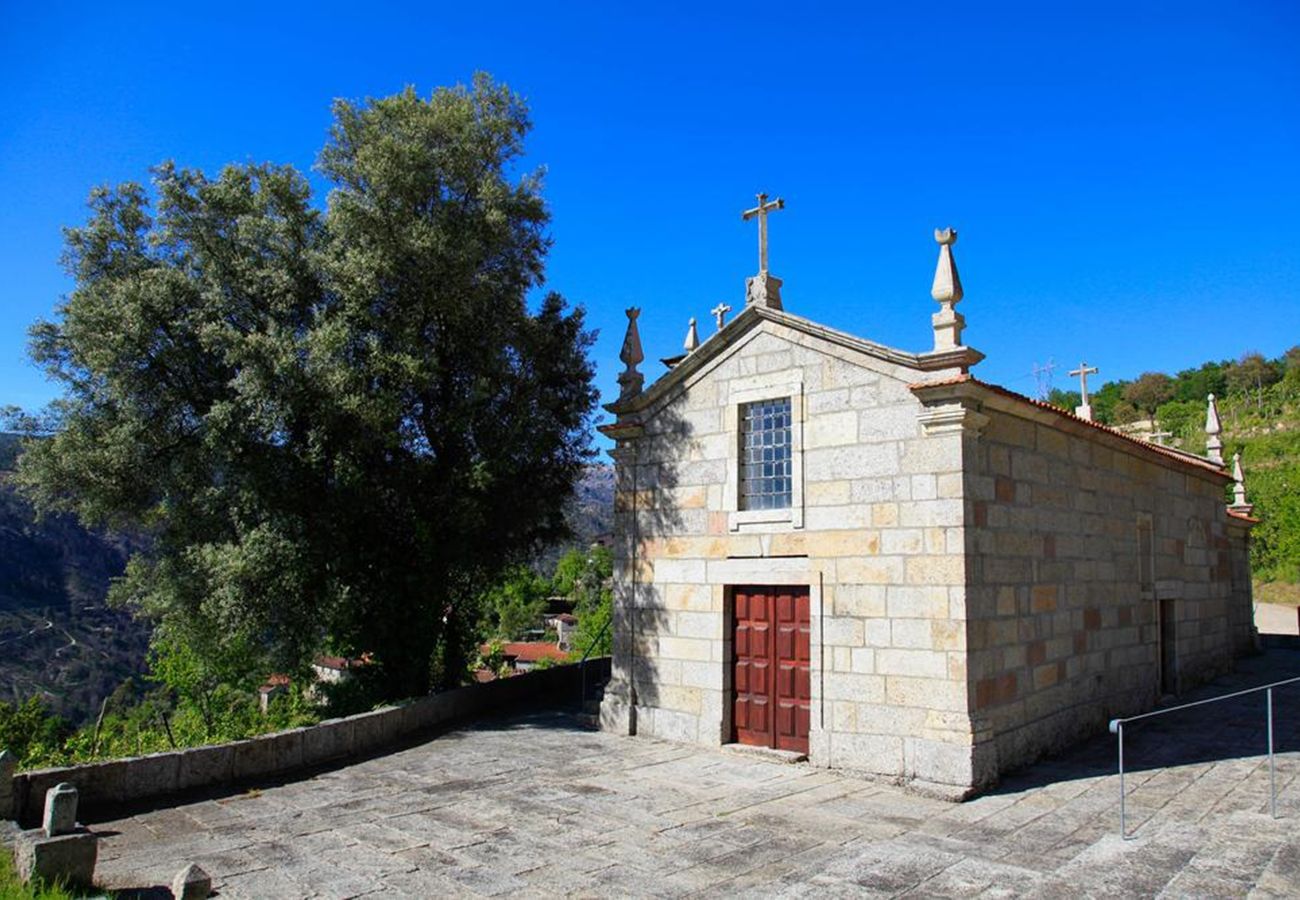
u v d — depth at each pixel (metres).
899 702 11.13
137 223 17.52
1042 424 12.93
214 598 16.27
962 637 10.66
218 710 24.97
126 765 10.30
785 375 12.95
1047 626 12.54
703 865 8.03
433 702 15.50
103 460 16.27
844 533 11.98
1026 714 11.77
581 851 8.46
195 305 16.50
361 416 15.35
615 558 15.02
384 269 15.90
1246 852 7.68
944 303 11.36
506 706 17.83
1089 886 7.06
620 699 14.59
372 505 16.66
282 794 10.77
